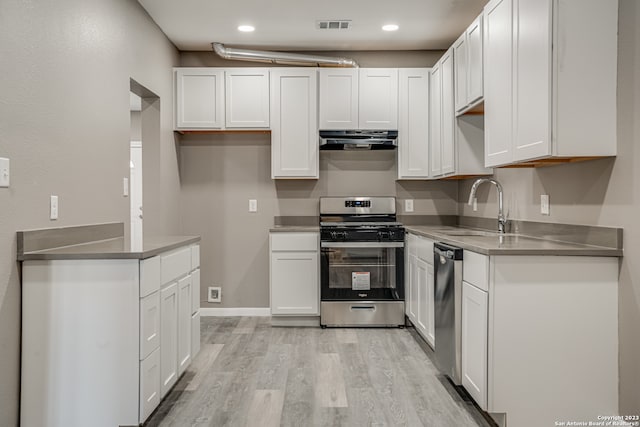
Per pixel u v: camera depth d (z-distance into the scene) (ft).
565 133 6.90
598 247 7.34
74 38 7.97
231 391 8.67
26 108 6.66
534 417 7.09
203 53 14.69
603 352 7.05
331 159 14.96
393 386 8.91
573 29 6.89
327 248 13.19
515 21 7.89
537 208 9.49
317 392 8.63
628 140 6.74
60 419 6.63
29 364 6.64
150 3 11.04
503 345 7.06
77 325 6.64
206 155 14.85
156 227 12.80
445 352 8.91
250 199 14.89
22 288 6.62
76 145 8.03
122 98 9.99
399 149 14.07
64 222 7.64
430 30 12.98
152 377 7.14
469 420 7.53
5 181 6.23
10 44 6.31
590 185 7.68
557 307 7.07
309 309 13.38
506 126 8.30
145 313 6.82
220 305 14.90
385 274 13.29
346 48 14.51
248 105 13.93
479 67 9.65
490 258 7.06
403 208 15.03
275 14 11.79
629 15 6.66
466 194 14.06
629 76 6.68
